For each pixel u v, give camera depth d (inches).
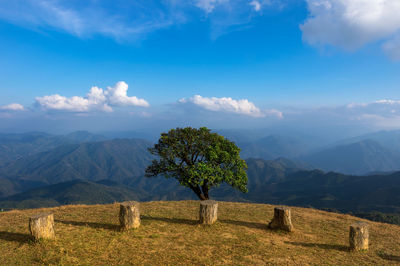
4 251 406.3
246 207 895.1
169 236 502.6
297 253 468.1
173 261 390.3
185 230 546.0
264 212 815.1
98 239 464.1
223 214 745.0
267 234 564.7
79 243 440.1
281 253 458.9
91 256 393.1
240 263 402.3
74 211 736.3
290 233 583.5
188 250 438.0
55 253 396.2
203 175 931.3
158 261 386.9
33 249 409.4
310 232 629.0
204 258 408.8
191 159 1024.2
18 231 514.3
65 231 506.0
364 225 522.0
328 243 552.1
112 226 548.7
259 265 401.7
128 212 522.3
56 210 760.3
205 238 505.0
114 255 399.9
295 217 788.6
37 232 439.5
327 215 872.3
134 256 399.2
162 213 724.0
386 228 739.4
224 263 397.7
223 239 505.4
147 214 698.8
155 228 544.4
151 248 434.6
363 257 483.5
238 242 494.3
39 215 455.8
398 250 546.0
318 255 470.3
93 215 674.8
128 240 463.8
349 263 446.0
